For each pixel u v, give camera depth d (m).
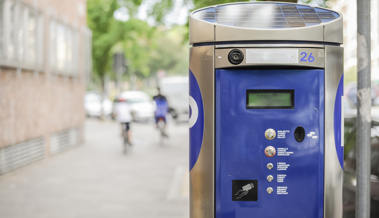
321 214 3.18
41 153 12.05
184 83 27.55
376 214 4.57
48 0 12.49
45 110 12.32
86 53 16.47
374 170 4.72
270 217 3.17
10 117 10.01
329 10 3.36
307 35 3.09
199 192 3.22
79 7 15.71
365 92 2.74
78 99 15.66
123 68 23.94
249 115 3.14
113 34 29.52
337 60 3.17
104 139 17.75
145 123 26.56
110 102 30.16
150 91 53.50
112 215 6.82
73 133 15.11
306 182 3.16
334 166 3.20
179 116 27.28
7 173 9.93
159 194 8.20
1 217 6.68
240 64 3.10
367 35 2.74
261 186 3.16
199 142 3.21
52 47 12.84
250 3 3.42
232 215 3.18
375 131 4.94
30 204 7.47
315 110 3.15
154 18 11.52
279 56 3.08
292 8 3.38
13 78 10.16
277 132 3.15
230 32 3.09
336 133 3.20
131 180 9.50
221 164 3.17
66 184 9.08
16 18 10.16
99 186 8.91
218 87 3.15
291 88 3.14
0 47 9.42
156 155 13.38
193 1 9.64
